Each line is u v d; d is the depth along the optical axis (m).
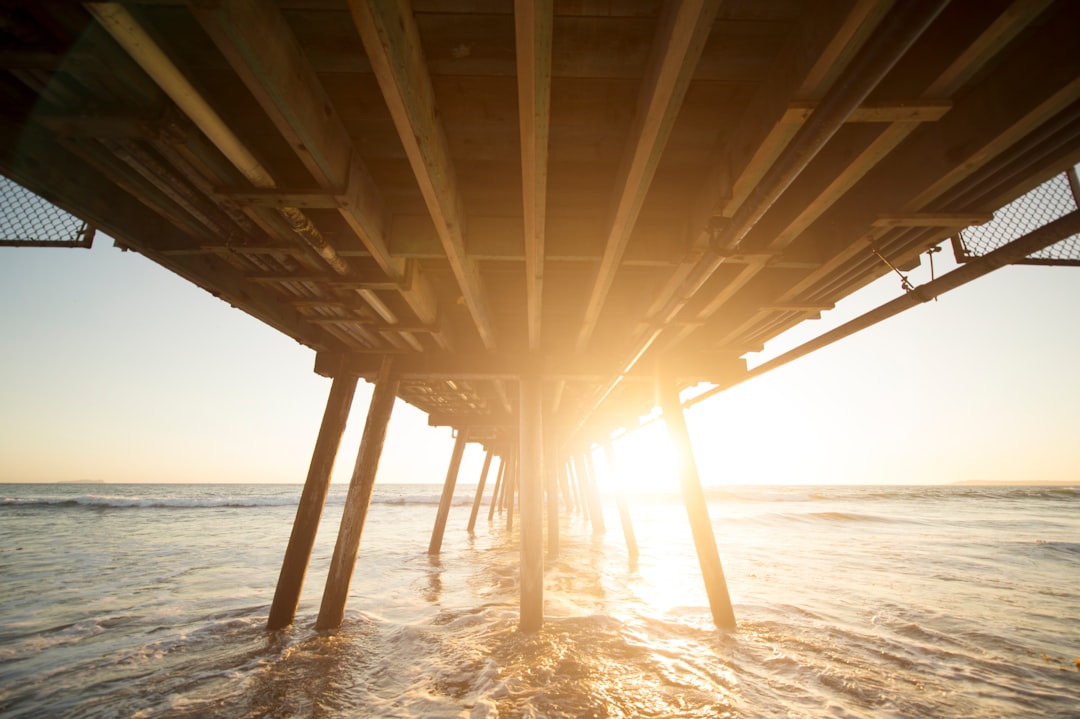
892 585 7.53
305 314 4.50
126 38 1.62
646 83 2.13
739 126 2.55
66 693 3.61
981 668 4.08
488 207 3.31
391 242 3.35
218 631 4.93
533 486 5.11
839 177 2.44
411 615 5.51
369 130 2.63
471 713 3.18
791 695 3.49
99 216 2.89
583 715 3.12
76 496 41.28
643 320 4.35
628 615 5.43
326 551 10.77
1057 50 1.86
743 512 27.69
